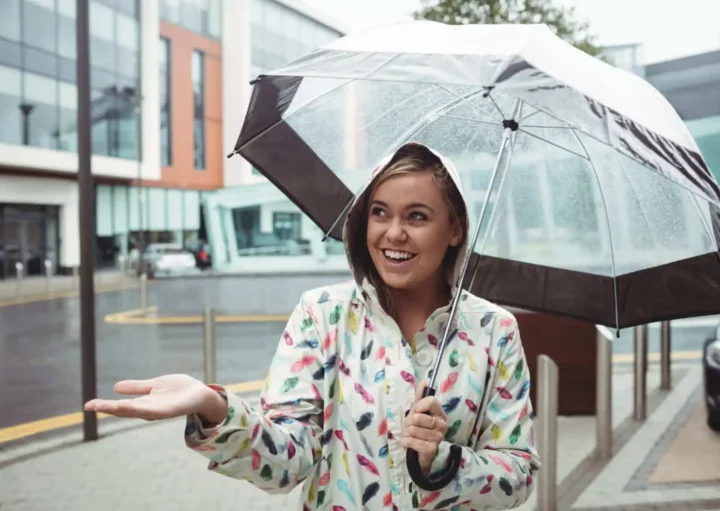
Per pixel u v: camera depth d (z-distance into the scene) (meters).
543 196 2.07
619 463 4.96
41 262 29.83
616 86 1.61
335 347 1.49
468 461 1.39
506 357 1.54
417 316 1.58
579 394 6.27
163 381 1.25
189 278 26.84
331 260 30.62
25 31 27.16
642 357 6.16
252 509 4.16
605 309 2.04
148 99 34.09
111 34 31.58
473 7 8.95
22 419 6.54
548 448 3.72
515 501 1.45
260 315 14.24
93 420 5.61
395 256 1.49
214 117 40.06
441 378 1.48
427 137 2.12
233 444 1.27
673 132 1.63
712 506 4.16
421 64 1.47
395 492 1.41
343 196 2.10
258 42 41.00
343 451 1.45
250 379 8.23
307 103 2.09
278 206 30.44
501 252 2.13
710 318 13.34
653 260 1.98
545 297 2.09
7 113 26.52
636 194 1.95
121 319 13.95
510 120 1.85
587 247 2.06
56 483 4.61
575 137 1.96
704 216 1.79
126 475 4.77
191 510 4.14
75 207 30.86
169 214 37.41
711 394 5.80
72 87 29.58
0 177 27.39
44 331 12.52
